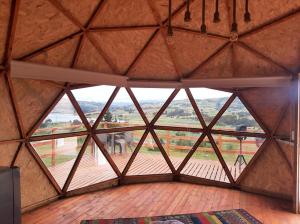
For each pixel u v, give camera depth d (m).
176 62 7.09
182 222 5.24
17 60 5.06
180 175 8.30
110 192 7.23
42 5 4.59
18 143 5.71
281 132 6.73
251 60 6.53
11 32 4.51
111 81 6.77
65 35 5.41
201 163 9.45
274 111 6.77
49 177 6.37
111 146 8.99
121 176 7.99
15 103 5.35
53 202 6.43
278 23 5.45
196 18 5.84
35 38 5.02
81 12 5.18
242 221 5.29
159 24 6.04
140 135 8.58
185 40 6.50
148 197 6.82
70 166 8.59
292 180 6.49
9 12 4.30
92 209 6.00
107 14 5.47
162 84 7.54
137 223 5.21
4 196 3.55
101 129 7.42
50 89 6.11
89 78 6.23
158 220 5.35
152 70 7.38
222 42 6.45
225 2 5.43
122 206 6.18
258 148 7.19
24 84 5.51
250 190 7.25
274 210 5.96
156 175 8.26
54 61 5.72
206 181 7.92
